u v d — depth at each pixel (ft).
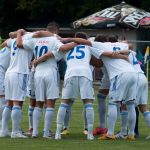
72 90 97.35
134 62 100.78
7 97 100.48
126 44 100.07
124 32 259.39
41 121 126.82
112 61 98.12
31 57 101.76
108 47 98.27
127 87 97.50
